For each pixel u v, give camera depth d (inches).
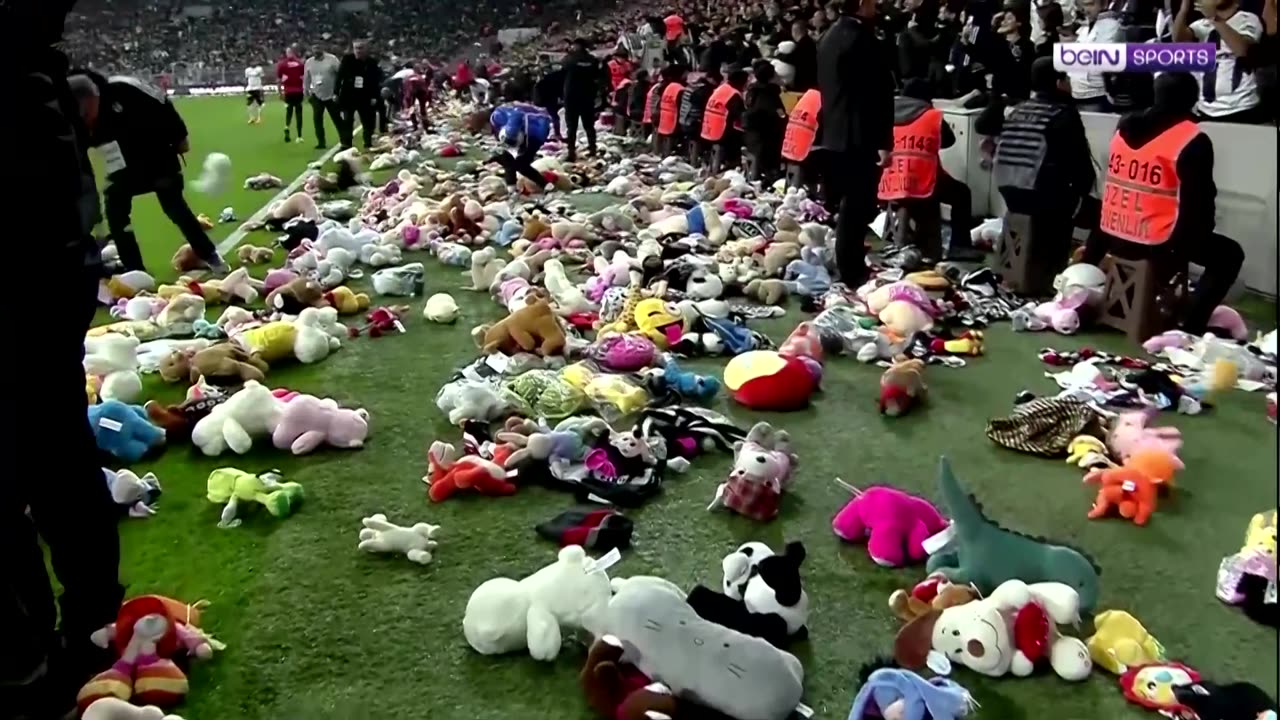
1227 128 265.3
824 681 111.5
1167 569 134.3
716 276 277.1
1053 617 117.5
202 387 194.7
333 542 144.9
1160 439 164.9
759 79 443.5
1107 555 138.4
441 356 232.8
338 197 478.9
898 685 101.0
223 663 116.2
